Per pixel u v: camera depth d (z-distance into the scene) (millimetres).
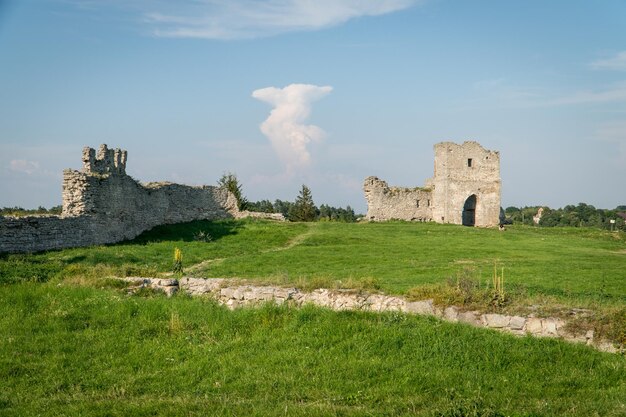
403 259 29953
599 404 9992
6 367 12086
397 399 10383
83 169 35812
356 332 13484
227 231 42125
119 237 37125
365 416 9523
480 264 27953
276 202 98938
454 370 11680
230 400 10461
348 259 29766
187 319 14789
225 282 18906
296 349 12867
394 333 13211
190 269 27109
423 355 12336
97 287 18562
